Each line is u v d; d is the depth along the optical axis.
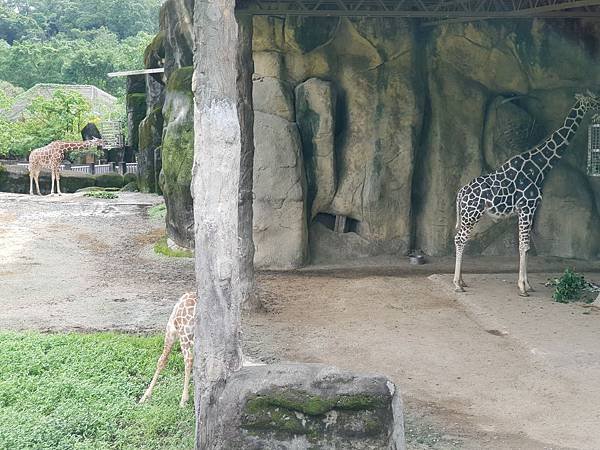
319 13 12.59
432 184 15.15
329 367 5.67
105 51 45.91
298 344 9.54
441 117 15.06
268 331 10.07
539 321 10.38
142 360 8.48
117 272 13.73
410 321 10.65
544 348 9.16
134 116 27.05
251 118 10.84
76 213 19.38
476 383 8.22
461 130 15.12
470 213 12.16
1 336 9.20
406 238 15.22
